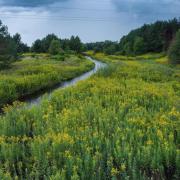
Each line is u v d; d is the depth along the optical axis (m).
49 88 33.12
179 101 16.75
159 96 18.31
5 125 12.41
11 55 49.72
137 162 9.25
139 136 10.76
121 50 126.62
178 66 52.16
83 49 135.38
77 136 11.18
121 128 11.85
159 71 36.16
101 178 8.74
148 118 13.57
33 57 83.75
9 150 9.80
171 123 12.34
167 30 107.00
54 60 72.94
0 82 25.75
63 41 130.00
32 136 12.59
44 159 9.17
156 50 109.12
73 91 20.61
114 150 9.59
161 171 8.97
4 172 9.12
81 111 14.35
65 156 9.45
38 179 8.57
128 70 36.06
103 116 13.53
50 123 12.88
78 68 51.66
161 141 10.38
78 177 8.29
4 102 23.14
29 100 25.70
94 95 18.91
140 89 21.03
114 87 21.34
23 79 29.28
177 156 9.07
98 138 10.89
